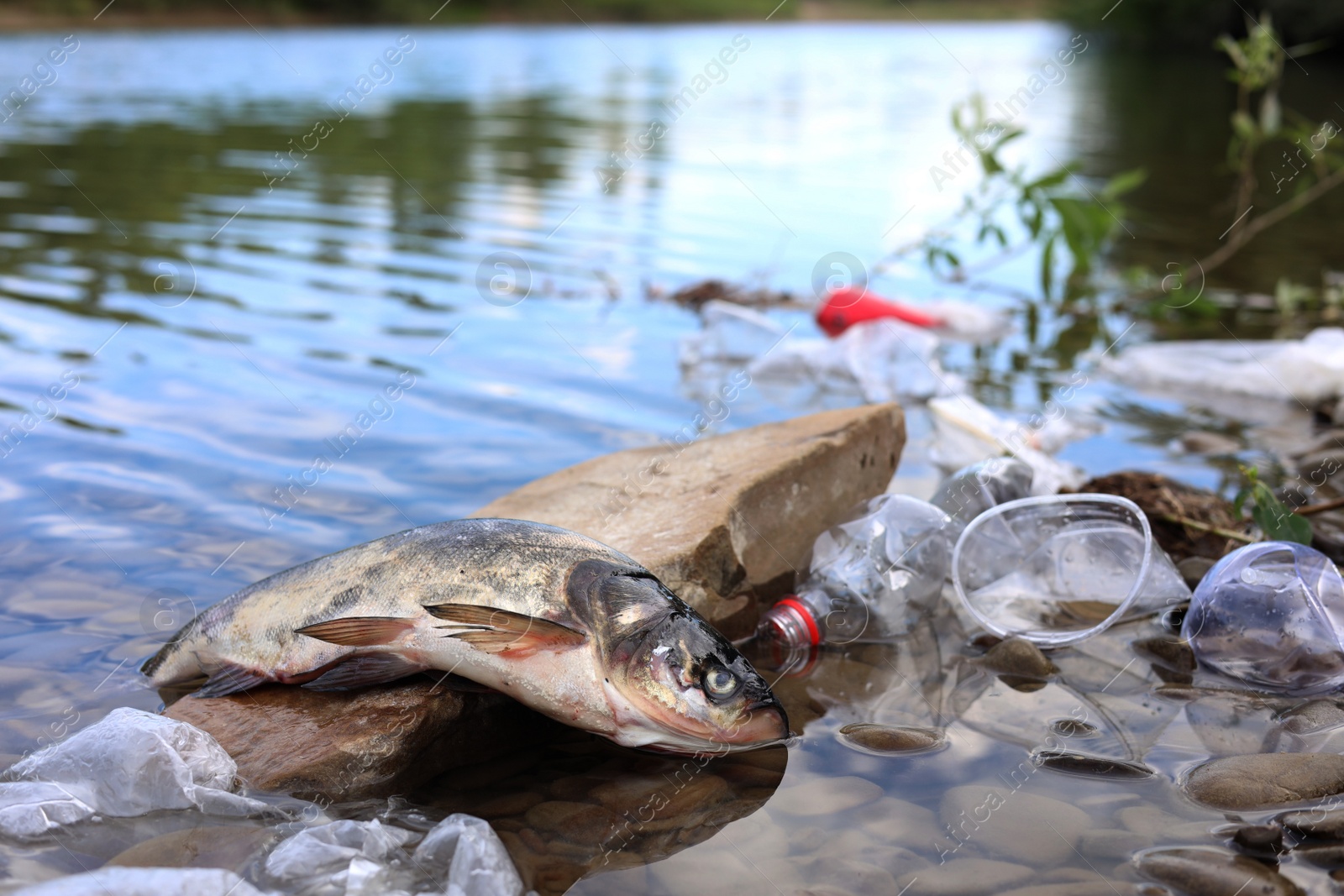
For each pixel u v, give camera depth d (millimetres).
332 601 716
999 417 1158
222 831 651
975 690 771
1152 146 2936
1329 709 736
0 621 788
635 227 1912
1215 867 625
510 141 2799
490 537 713
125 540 871
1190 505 940
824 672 793
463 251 1716
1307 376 1218
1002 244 1600
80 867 628
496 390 1149
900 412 976
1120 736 724
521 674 694
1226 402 1219
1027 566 871
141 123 2936
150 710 727
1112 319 1530
